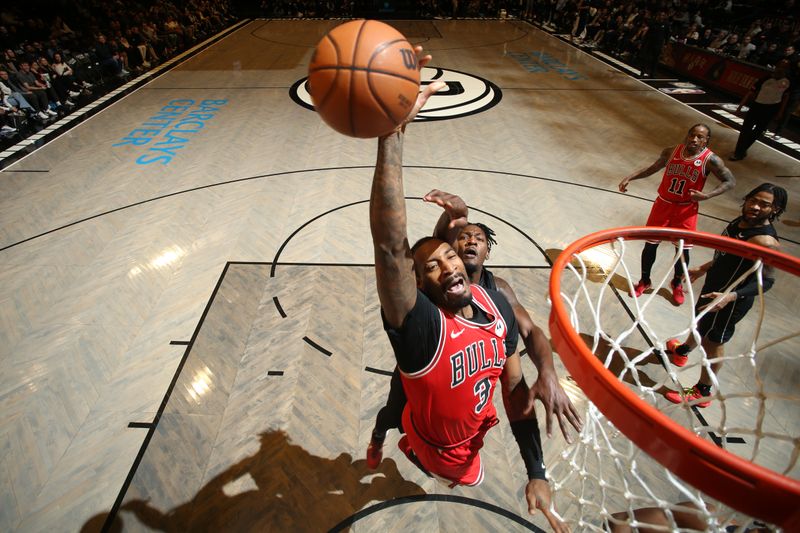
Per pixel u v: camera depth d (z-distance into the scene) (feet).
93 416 11.77
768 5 47.67
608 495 9.64
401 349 5.41
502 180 23.27
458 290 5.48
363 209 20.66
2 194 21.88
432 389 5.73
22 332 14.32
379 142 4.89
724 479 3.51
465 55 48.73
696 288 16.11
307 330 14.32
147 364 13.20
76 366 13.16
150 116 31.37
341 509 9.88
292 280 16.42
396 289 4.96
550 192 22.18
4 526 9.55
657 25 39.52
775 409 11.86
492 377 6.02
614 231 7.64
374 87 4.53
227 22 66.13
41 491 10.16
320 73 4.69
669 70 43.52
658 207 15.44
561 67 44.45
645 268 15.49
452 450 6.64
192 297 15.62
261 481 10.36
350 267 17.08
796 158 25.96
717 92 37.09
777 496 3.30
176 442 11.14
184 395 12.28
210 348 13.69
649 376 12.94
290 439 11.22
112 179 23.16
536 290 15.98
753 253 7.39
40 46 34.65
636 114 32.30
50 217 20.03
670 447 3.76
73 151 26.27
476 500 10.03
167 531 9.45
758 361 13.24
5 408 12.01
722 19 49.88
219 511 9.80
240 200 21.27
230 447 11.03
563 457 7.79
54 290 15.97
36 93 30.83
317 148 26.61
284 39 55.93
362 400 12.20
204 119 30.81
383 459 10.83
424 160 25.35
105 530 9.46
